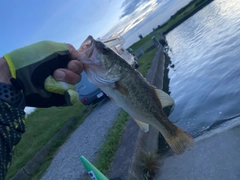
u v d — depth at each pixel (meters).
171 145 0.54
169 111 1.76
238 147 0.84
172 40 6.94
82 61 0.46
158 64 3.36
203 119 1.30
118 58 0.50
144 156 0.98
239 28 2.88
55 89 0.35
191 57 3.28
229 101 1.33
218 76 1.84
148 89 0.52
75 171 1.25
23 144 2.51
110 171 0.93
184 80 2.41
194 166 0.87
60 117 3.12
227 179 0.74
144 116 0.52
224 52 2.39
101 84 0.49
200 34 4.56
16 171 1.75
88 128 2.01
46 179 1.42
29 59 0.34
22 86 0.33
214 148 0.91
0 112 0.29
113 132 1.32
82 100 2.58
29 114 3.54
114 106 2.17
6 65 0.32
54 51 0.36
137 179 0.86
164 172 0.93
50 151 2.04
